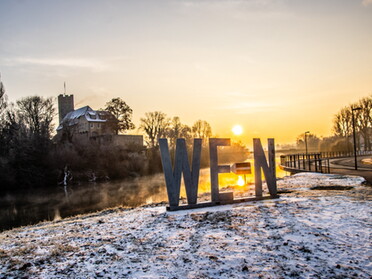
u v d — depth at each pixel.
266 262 5.62
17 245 7.54
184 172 11.52
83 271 5.46
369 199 11.38
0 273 5.46
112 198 26.97
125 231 8.34
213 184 11.84
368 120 70.81
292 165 42.75
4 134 45.62
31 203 27.16
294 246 6.39
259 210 10.00
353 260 5.56
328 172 25.92
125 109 79.00
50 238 8.11
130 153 60.78
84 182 45.69
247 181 29.38
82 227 9.38
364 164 36.38
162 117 79.75
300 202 11.12
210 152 11.94
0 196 33.41
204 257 5.98
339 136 80.12
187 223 8.81
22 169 41.59
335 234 7.05
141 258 6.07
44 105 57.34
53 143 52.19
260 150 12.80
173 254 6.23
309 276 4.98
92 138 65.44
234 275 5.13
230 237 7.21
